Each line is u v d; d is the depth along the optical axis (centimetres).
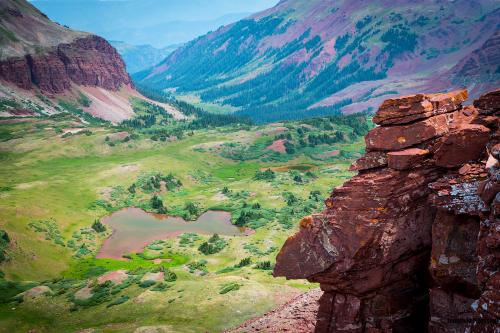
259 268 7738
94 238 12206
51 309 6331
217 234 11888
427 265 2206
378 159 2209
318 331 2336
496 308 1552
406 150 2130
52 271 9944
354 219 2138
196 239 11762
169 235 12550
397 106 2178
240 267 8762
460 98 2217
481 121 2081
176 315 5050
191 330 4481
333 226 2198
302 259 2298
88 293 6656
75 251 11250
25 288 7944
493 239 1614
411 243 2122
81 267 10331
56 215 13050
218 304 5041
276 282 5753
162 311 5272
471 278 1873
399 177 2112
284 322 3341
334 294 2303
